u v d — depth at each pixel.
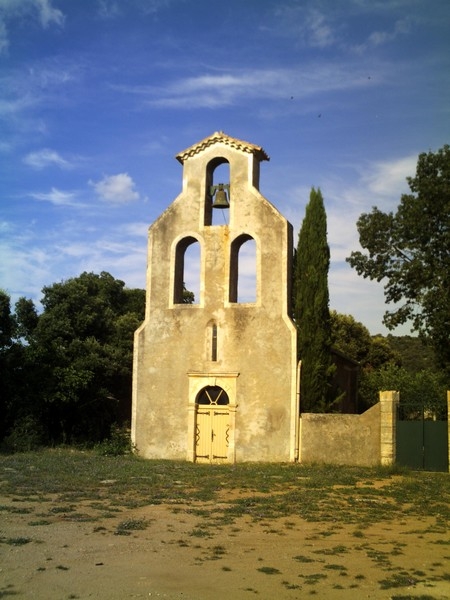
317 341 27.97
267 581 9.70
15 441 31.05
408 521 14.88
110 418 38.91
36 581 9.41
